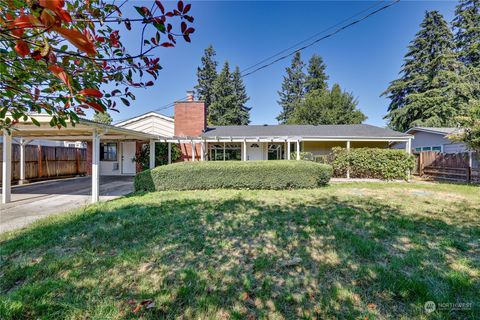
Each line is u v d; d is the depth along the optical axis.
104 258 2.87
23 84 1.28
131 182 10.96
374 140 11.91
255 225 4.04
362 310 1.95
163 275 2.49
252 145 14.55
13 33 0.89
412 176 13.16
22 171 10.29
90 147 13.79
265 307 2.00
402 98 23.31
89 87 1.37
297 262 2.74
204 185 8.25
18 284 2.35
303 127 14.84
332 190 7.97
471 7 21.27
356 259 2.82
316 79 32.97
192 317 1.89
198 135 13.56
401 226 3.97
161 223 4.13
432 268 2.57
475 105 9.59
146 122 14.05
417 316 1.87
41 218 4.77
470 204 5.71
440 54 20.73
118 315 1.88
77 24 1.15
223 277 2.46
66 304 1.98
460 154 10.84
